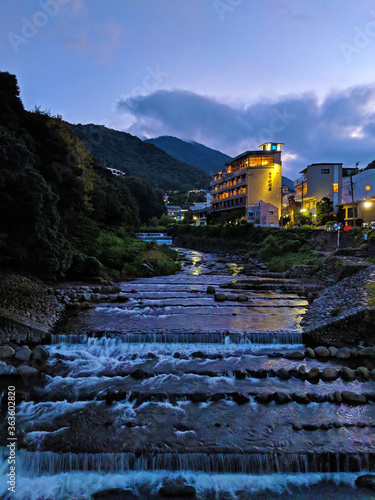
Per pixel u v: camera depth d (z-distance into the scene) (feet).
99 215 126.11
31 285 43.47
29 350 31.60
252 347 35.37
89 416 23.29
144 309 46.96
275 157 176.04
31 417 23.09
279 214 171.73
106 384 27.32
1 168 40.04
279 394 25.38
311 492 18.20
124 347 34.71
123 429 21.95
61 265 51.85
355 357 32.45
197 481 18.86
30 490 18.20
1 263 44.45
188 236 203.92
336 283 57.77
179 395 25.68
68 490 18.24
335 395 25.38
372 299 38.29
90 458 19.61
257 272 87.04
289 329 38.78
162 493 17.89
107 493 18.01
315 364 31.35
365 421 22.91
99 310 45.88
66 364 30.73
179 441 20.86
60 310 43.52
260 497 17.87
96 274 64.69
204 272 90.17
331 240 102.12
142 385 27.17
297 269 77.41
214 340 36.42
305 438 21.21
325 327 36.63
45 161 62.08
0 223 42.04
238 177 188.44
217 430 21.95
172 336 36.32
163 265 86.69
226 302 51.90
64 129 87.97
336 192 150.61
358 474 19.54
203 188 494.18
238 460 19.58
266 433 21.70
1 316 34.01
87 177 100.53
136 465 19.63
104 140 457.27
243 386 27.35
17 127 56.75
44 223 47.37
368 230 90.48
